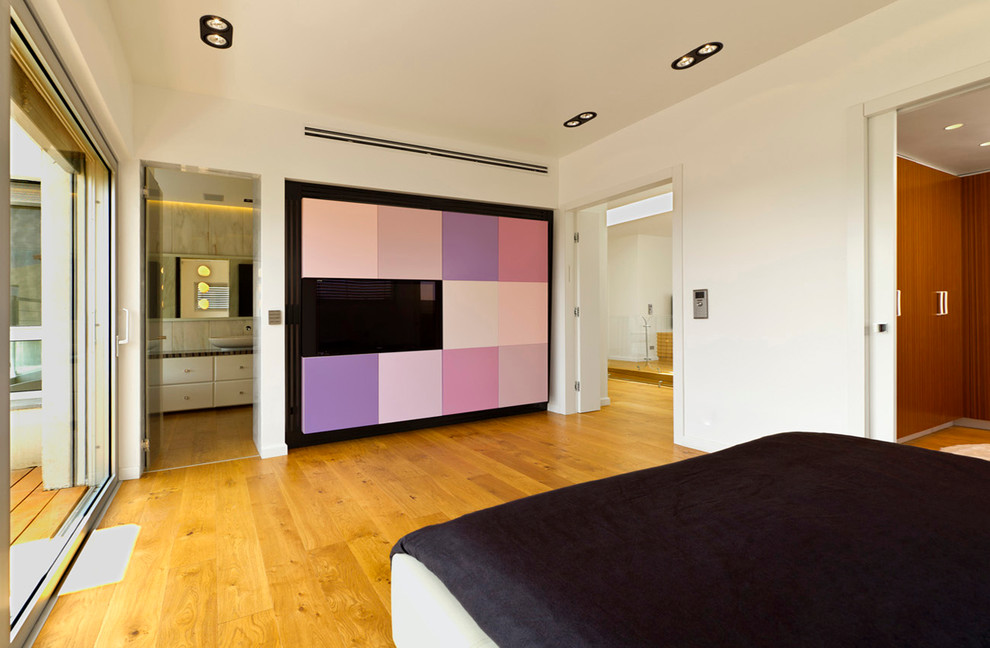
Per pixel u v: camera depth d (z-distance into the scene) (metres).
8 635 1.24
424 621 0.97
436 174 4.16
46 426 1.97
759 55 2.93
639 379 7.54
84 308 2.45
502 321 4.57
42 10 1.52
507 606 0.82
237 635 1.51
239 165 3.38
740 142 3.15
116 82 2.51
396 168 3.97
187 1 2.32
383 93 3.34
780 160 2.93
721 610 0.75
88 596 1.72
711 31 2.67
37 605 1.57
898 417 3.42
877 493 1.18
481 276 4.45
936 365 3.81
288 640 1.49
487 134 4.15
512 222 4.62
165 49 2.72
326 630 1.54
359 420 3.85
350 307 3.83
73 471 2.27
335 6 2.40
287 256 3.59
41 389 1.91
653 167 3.79
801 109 2.82
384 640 1.50
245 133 3.40
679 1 2.41
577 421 4.53
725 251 3.25
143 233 3.08
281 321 3.52
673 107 3.61
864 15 2.53
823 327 2.72
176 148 3.17
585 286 4.98
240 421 4.61
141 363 3.01
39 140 1.83
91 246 2.54
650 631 0.71
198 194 4.81
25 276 1.75
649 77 3.18
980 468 1.34
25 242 1.75
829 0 2.40
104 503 2.50
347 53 2.84
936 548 0.92
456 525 1.12
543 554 0.95
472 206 4.43
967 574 0.83
